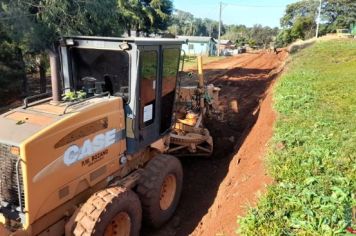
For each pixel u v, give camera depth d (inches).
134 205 223.0
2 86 546.6
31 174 173.5
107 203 199.6
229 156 397.7
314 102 355.6
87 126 201.5
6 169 178.4
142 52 227.3
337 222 153.0
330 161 208.2
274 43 3034.0
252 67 1280.8
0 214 184.4
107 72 235.1
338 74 528.1
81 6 579.5
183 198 314.8
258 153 270.4
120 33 706.2
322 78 493.4
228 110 575.8
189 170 365.1
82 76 243.1
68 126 189.2
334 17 2847.0
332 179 186.1
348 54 826.8
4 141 172.9
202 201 308.0
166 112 288.0
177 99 375.9
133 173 253.6
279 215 163.3
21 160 170.2
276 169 211.8
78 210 198.7
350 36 1588.3
